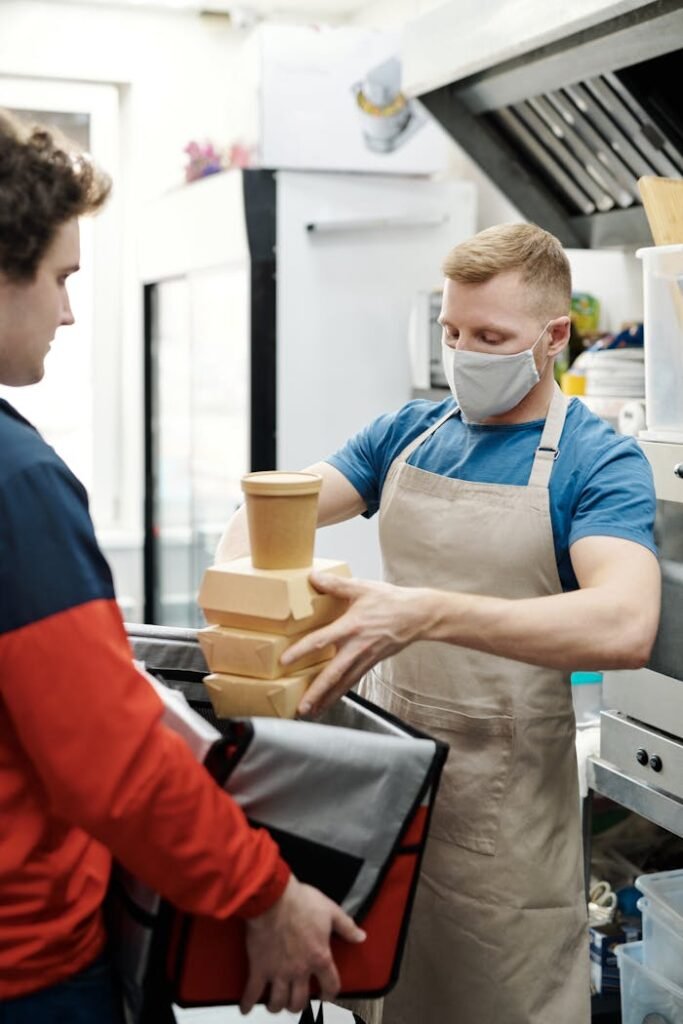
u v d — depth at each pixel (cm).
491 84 230
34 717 93
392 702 151
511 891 142
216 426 344
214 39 420
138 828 93
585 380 238
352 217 312
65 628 93
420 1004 149
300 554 117
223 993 106
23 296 101
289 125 305
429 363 311
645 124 207
